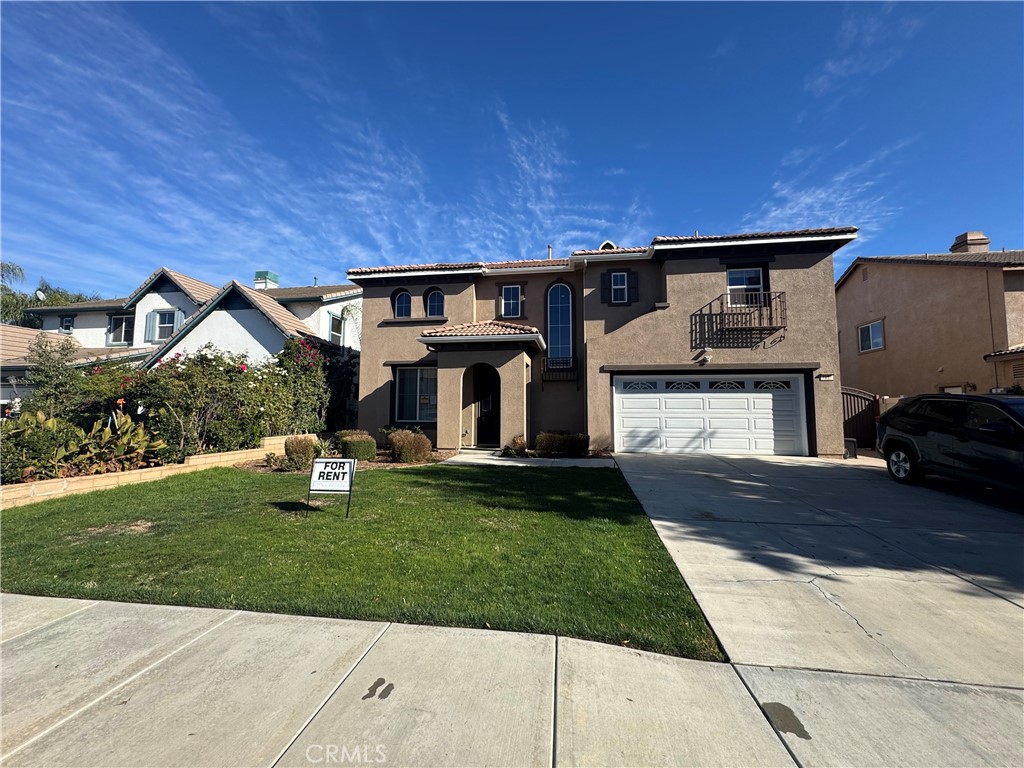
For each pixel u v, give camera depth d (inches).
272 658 126.3
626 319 601.3
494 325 581.9
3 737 98.3
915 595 168.4
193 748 95.0
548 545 213.6
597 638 136.8
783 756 94.0
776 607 157.9
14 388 717.9
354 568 185.0
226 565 188.7
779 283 539.2
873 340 795.4
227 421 478.6
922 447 348.8
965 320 618.8
